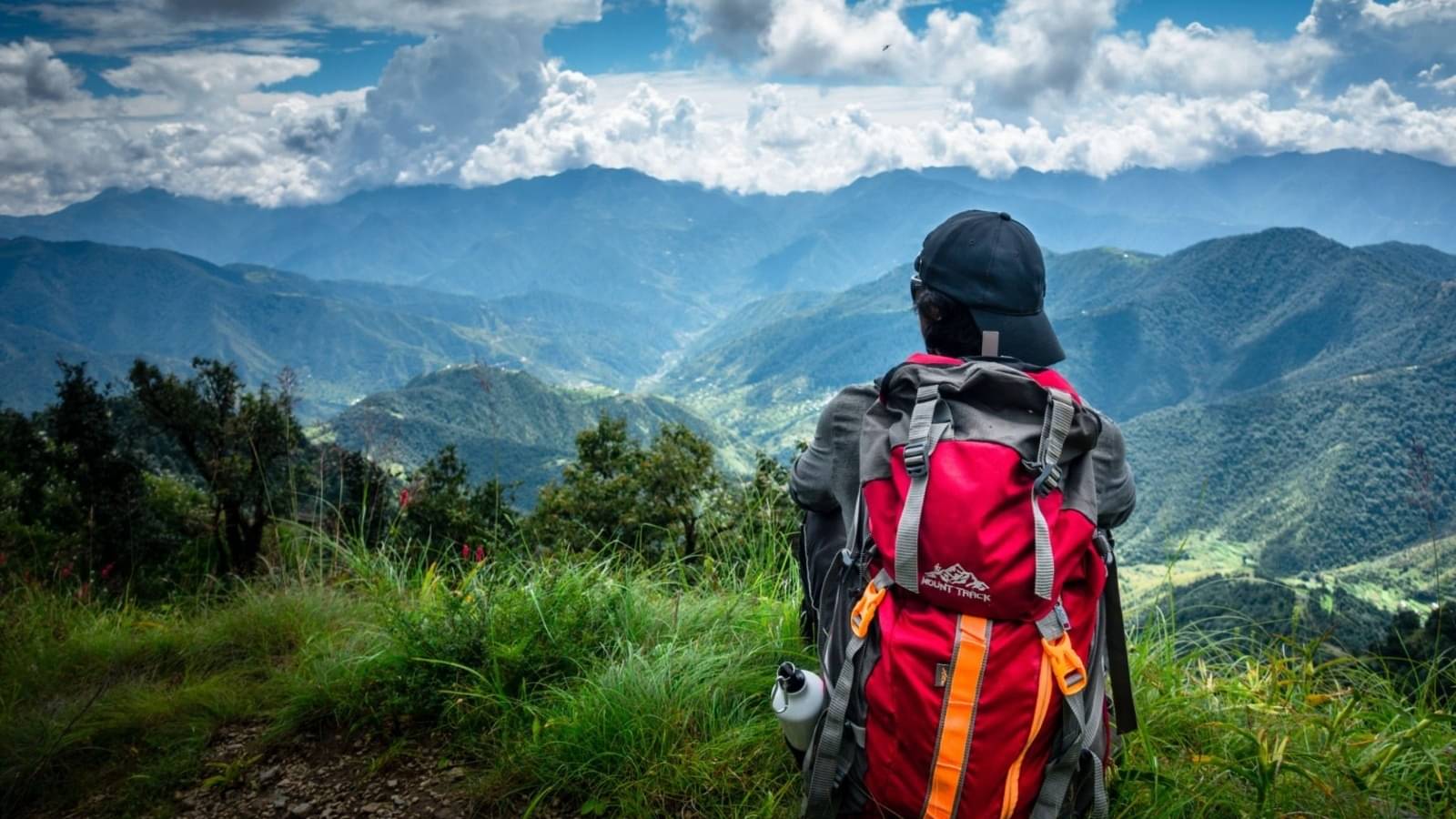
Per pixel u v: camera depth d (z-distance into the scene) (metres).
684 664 2.50
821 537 2.11
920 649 1.51
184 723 2.70
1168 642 2.69
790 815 2.01
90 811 2.39
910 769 1.52
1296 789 2.09
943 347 1.87
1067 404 1.59
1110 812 1.98
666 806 2.11
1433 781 2.22
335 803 2.29
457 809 2.22
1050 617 1.51
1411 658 2.59
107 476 14.32
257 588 3.95
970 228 1.83
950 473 1.53
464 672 2.63
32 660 3.17
